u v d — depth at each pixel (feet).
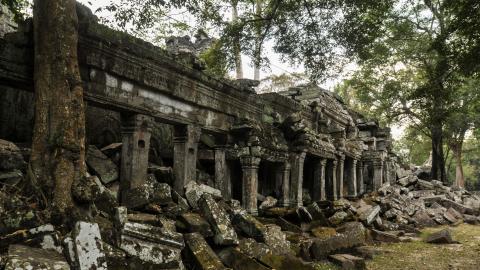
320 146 44.91
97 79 25.12
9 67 21.75
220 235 21.85
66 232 16.90
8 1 27.22
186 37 67.72
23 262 12.37
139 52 27.43
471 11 31.91
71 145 18.69
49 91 19.08
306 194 46.75
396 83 88.79
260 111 41.98
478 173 164.25
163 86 29.60
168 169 31.99
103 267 14.23
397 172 75.97
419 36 79.15
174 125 32.55
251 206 34.91
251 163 35.32
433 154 89.40
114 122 35.50
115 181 28.37
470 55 34.09
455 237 45.03
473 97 77.71
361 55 42.16
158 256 17.49
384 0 39.27
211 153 38.27
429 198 65.57
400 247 37.11
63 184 17.99
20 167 22.93
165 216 23.65
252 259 21.21
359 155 61.26
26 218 16.02
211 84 34.17
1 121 29.45
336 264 27.32
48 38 19.53
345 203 42.80
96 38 24.62
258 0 48.70
